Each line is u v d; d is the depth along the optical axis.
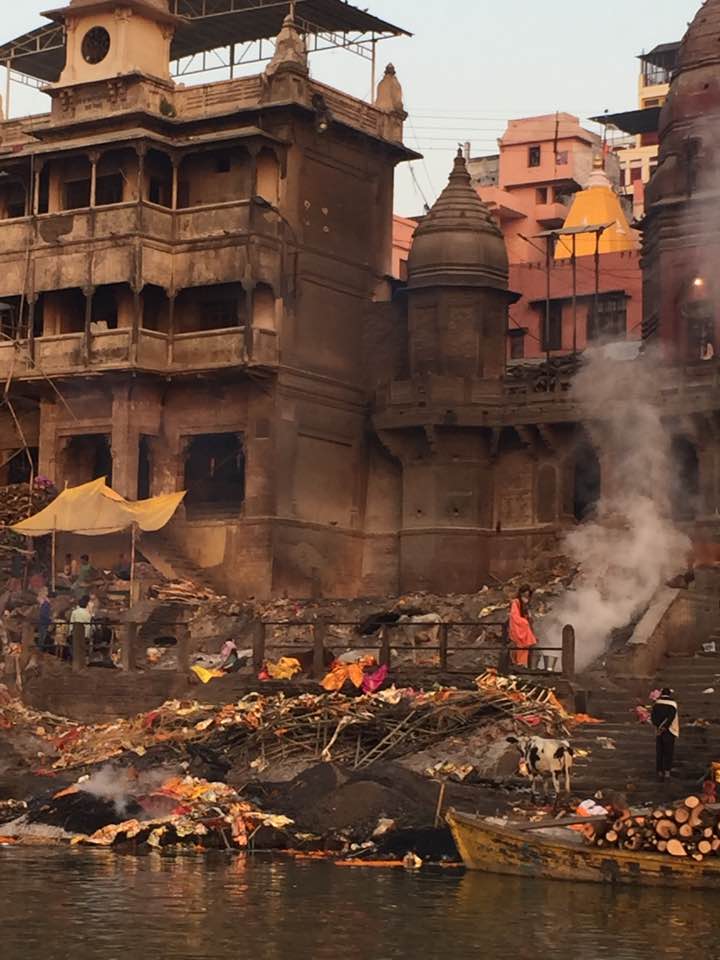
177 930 19.30
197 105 53.03
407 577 51.97
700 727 31.73
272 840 26.64
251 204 50.59
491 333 52.84
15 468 55.31
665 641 36.31
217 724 32.97
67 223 52.19
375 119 55.12
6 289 53.16
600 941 19.08
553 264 66.25
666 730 29.42
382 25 54.94
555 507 50.78
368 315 54.25
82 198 53.47
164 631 44.47
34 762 33.88
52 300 53.22
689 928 19.91
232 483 52.75
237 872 24.00
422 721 31.84
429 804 27.47
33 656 39.28
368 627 39.66
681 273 48.94
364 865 24.81
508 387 51.44
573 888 22.75
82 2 53.28
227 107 52.44
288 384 51.22
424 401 51.69
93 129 52.97
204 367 50.84
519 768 29.89
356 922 19.98
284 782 29.28
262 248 50.81
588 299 65.38
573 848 23.31
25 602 45.69
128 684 37.47
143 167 51.50
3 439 55.41
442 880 23.30
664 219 49.47
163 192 52.81
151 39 53.66
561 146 84.94
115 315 52.78
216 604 46.25
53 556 46.97
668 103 50.34
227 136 50.94
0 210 55.28
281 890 22.33
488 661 37.34
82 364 51.44
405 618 42.09
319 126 51.94
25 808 29.53
